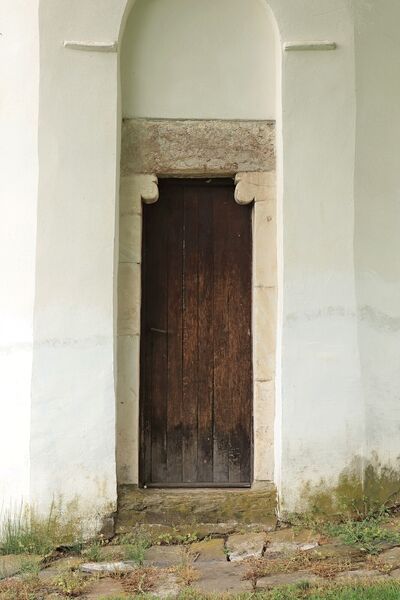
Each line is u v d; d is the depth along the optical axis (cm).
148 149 582
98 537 539
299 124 559
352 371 554
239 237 598
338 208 559
